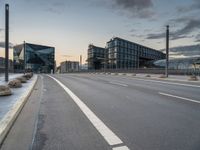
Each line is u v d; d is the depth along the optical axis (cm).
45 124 584
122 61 8431
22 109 781
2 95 991
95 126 562
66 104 883
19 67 9506
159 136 482
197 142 446
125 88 1520
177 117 652
